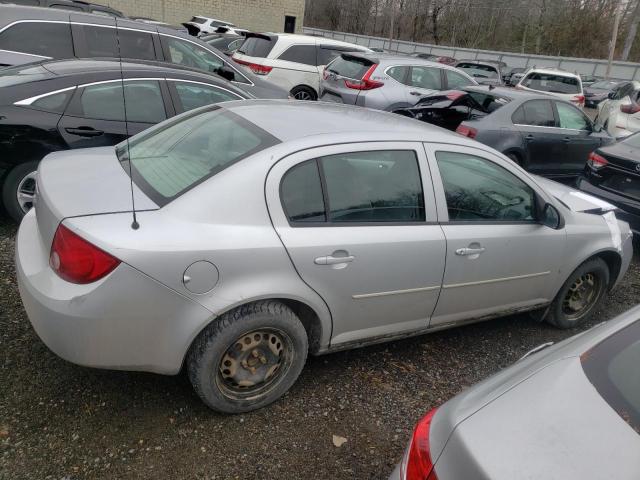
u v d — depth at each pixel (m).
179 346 2.37
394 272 2.84
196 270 2.29
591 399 1.57
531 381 1.66
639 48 39.75
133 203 2.25
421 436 1.61
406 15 48.69
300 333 2.67
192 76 4.91
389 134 2.95
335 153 2.71
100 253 2.15
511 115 7.01
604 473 1.34
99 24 6.31
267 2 24.81
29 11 6.04
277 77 10.41
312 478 2.39
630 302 4.65
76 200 2.37
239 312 2.47
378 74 8.78
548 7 42.47
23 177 4.18
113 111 4.48
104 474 2.26
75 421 2.51
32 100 4.14
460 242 3.05
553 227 3.45
